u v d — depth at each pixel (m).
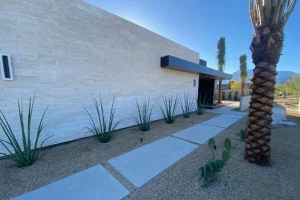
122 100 4.74
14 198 1.73
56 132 3.40
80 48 3.66
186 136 4.14
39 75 3.07
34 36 2.96
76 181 2.07
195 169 2.39
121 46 4.57
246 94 15.96
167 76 6.46
